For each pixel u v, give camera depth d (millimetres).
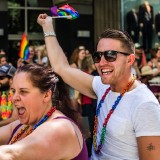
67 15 2977
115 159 2428
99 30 11234
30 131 2166
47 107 2090
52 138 1878
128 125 2387
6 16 11195
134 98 2408
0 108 4223
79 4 11164
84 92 2857
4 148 1745
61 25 11453
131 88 2471
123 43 2436
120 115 2420
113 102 2502
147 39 11219
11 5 11656
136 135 2359
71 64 7051
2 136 2354
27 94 2033
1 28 11156
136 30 11242
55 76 2141
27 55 7652
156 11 11211
